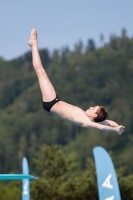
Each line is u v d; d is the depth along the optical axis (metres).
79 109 39.91
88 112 41.22
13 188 116.06
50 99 40.00
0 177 41.41
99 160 61.03
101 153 61.19
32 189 115.75
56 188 116.56
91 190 116.19
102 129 38.69
